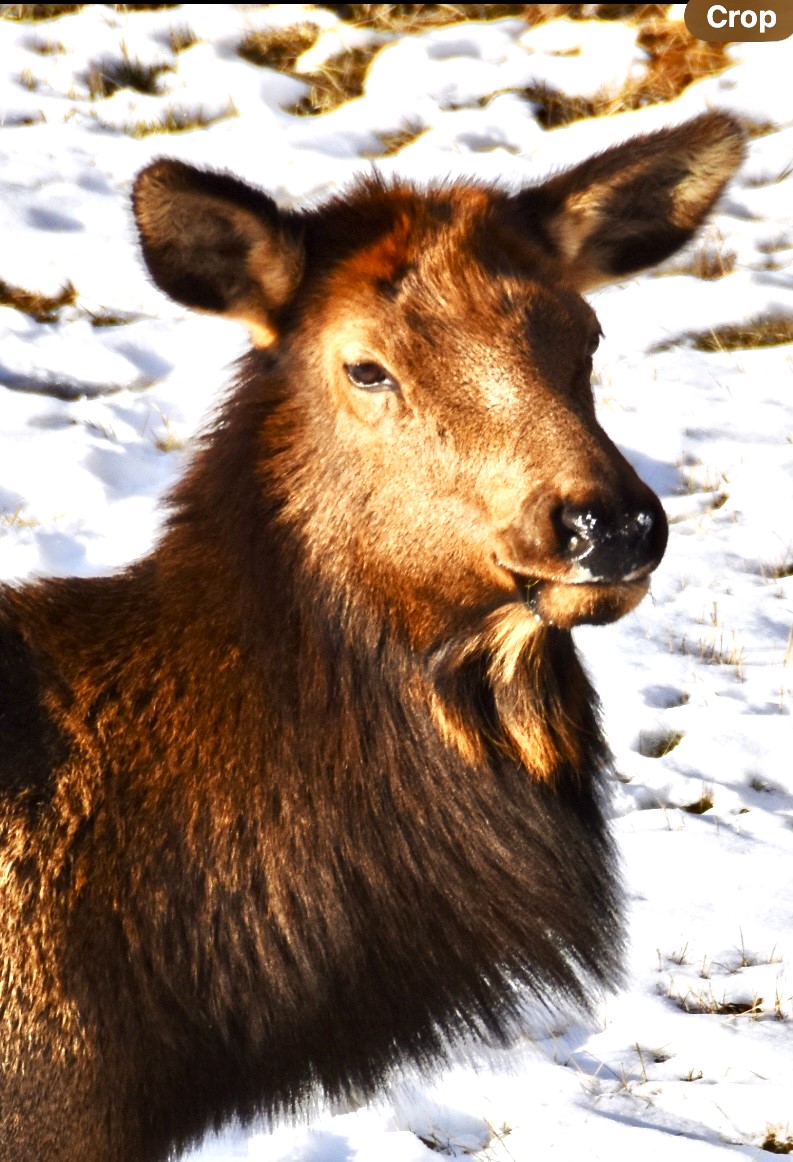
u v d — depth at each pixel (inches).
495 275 496.1
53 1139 501.0
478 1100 671.8
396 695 507.2
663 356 1381.6
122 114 1815.9
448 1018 529.7
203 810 505.4
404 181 562.6
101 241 1567.4
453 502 479.5
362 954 514.0
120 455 1221.7
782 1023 709.9
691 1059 690.8
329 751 506.9
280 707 506.3
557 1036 712.4
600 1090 673.6
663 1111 660.1
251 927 508.1
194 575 523.2
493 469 470.0
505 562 470.9
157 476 1202.0
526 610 494.6
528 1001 560.4
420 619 498.9
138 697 515.5
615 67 1884.8
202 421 564.4
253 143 1753.2
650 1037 705.6
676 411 1289.4
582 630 1034.1
